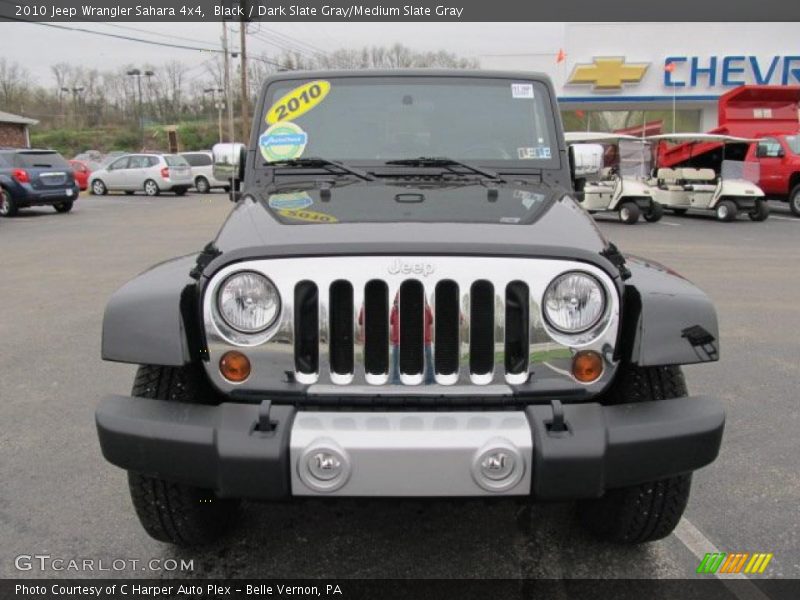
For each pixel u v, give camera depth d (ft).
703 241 41.91
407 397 7.54
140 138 216.13
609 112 83.20
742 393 15.52
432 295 7.45
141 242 40.96
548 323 7.58
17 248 38.52
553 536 9.92
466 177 11.22
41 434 13.33
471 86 12.05
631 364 7.89
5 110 229.25
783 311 23.41
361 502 7.55
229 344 7.66
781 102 59.57
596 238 8.31
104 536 9.87
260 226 8.43
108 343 7.73
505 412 7.40
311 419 7.27
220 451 7.17
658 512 8.79
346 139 11.68
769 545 9.60
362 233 7.85
